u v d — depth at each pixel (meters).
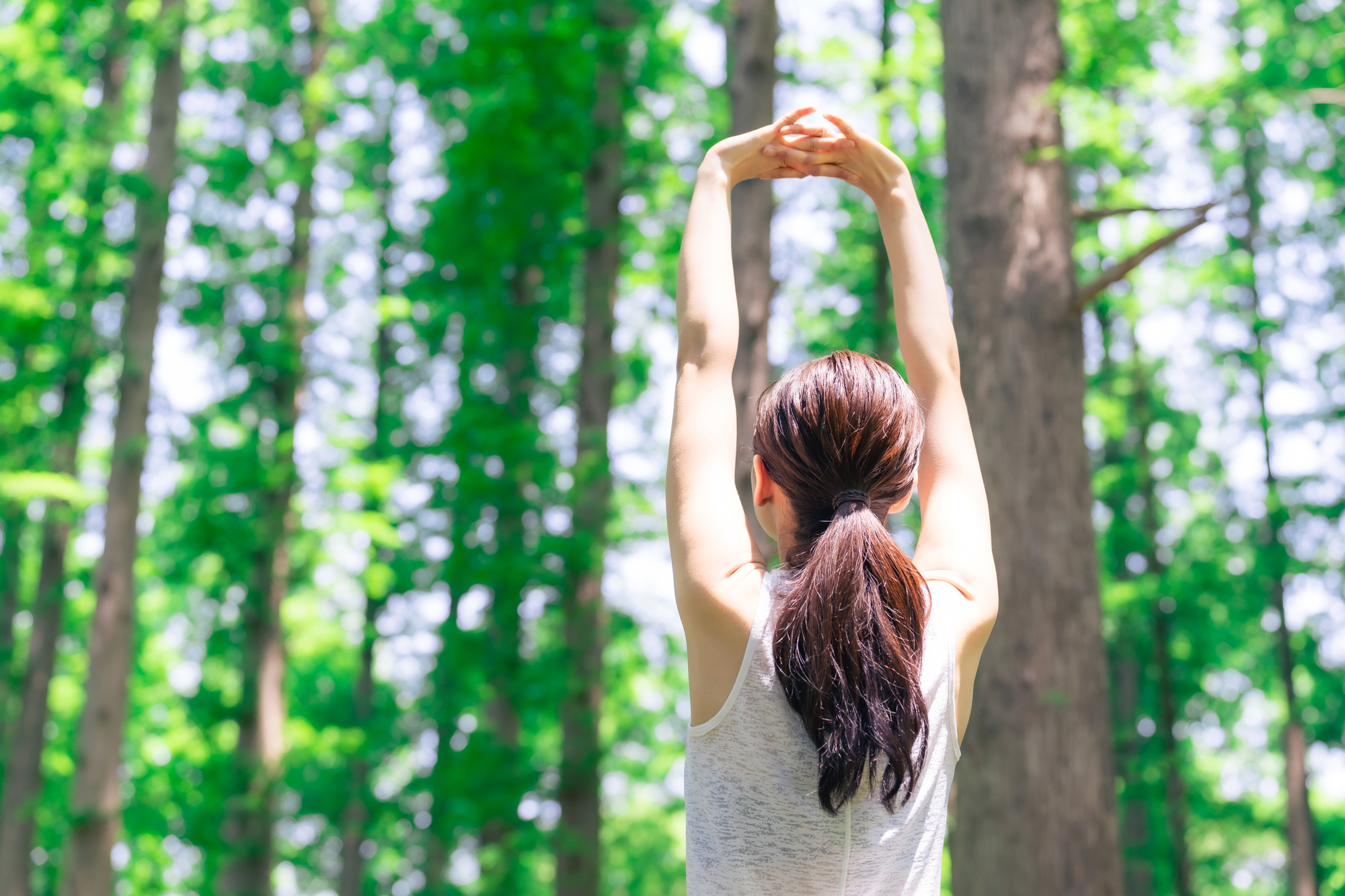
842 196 13.58
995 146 4.93
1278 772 17.36
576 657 10.56
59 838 16.22
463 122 11.60
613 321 11.54
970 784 4.59
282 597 12.92
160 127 11.71
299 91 13.50
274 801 12.52
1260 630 16.12
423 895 12.40
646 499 13.02
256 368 13.39
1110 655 15.57
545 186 10.92
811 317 14.12
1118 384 15.45
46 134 11.24
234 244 13.31
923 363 1.29
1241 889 18.64
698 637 1.07
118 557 10.96
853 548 1.05
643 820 17.88
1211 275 14.02
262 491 12.69
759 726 1.03
